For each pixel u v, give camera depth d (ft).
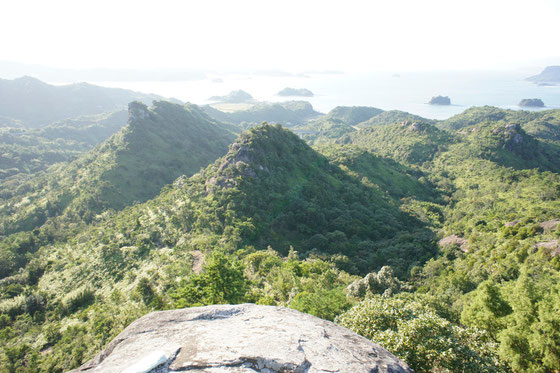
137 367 25.36
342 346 30.66
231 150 356.59
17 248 360.28
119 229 312.71
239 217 270.87
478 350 63.87
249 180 312.29
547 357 63.26
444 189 520.42
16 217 449.89
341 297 110.52
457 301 124.26
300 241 280.10
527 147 619.67
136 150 583.17
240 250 221.66
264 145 361.51
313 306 102.58
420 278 224.53
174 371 25.75
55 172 630.33
